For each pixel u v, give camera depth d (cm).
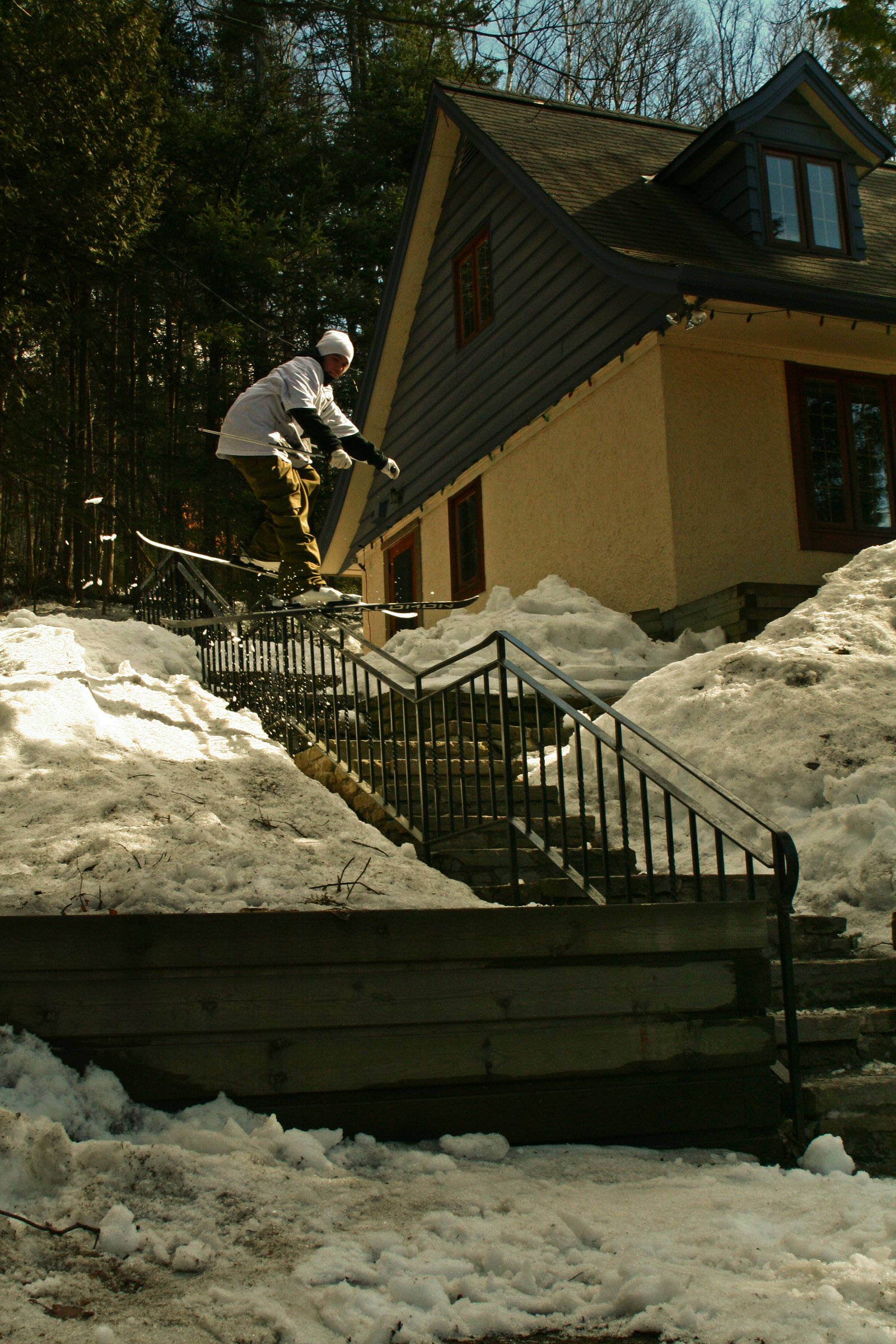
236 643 921
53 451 2320
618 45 2962
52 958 333
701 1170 373
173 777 666
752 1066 409
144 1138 320
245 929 350
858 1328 250
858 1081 438
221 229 2586
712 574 1143
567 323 1312
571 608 1171
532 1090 378
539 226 1384
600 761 491
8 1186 277
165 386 2753
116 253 2261
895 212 1556
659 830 696
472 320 1562
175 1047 340
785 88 1248
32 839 528
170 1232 273
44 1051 326
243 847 532
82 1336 226
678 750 744
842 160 1313
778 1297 267
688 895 579
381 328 1747
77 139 2020
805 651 783
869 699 730
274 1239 278
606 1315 262
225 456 641
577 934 389
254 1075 346
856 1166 416
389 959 364
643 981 397
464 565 1581
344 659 727
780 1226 318
